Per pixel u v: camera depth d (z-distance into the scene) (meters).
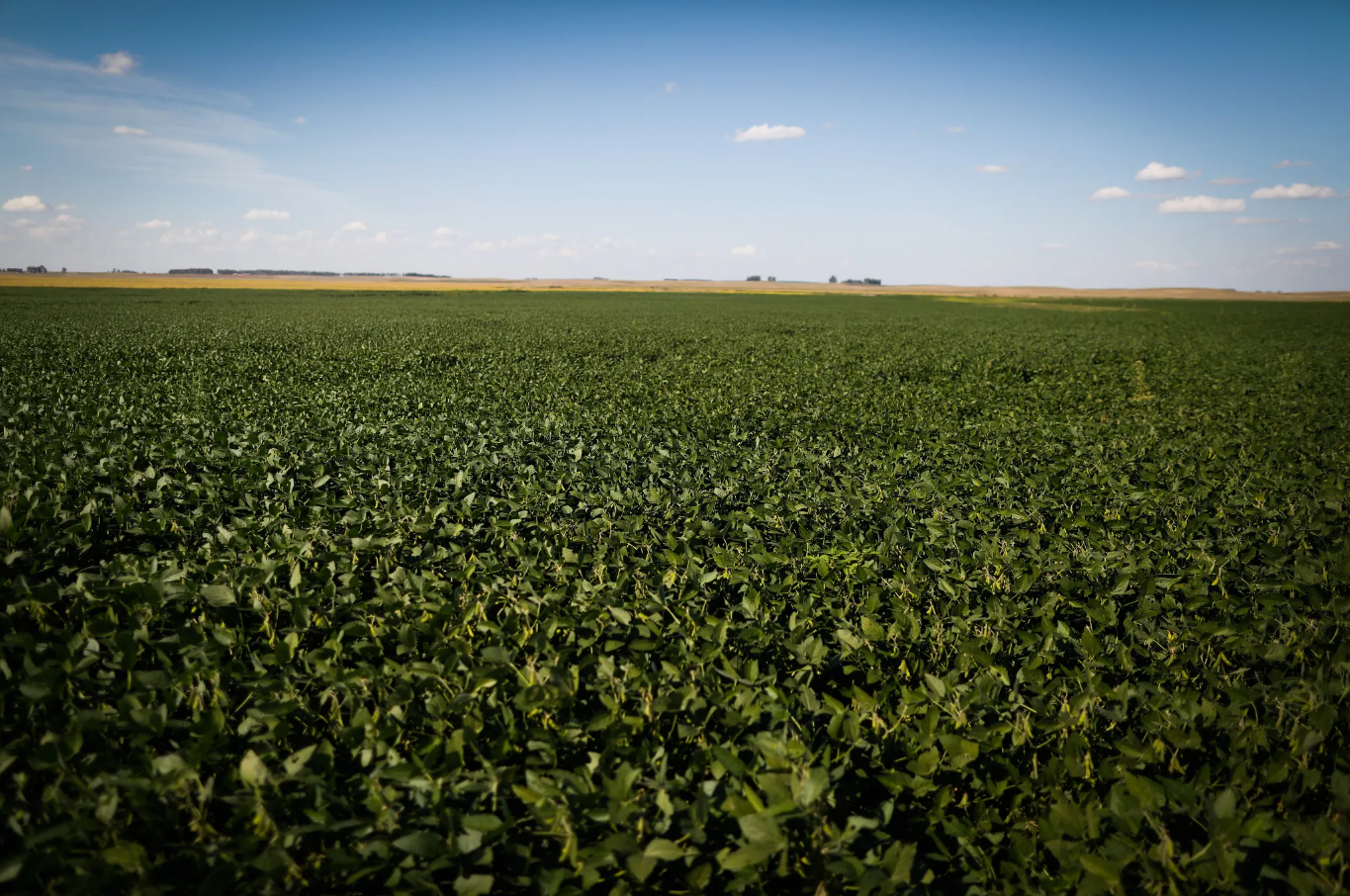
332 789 3.00
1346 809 2.98
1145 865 2.69
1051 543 6.15
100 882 2.40
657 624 4.30
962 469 9.04
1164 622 4.81
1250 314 69.62
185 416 10.07
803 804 2.71
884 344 30.84
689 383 17.38
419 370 19.28
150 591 4.09
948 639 4.54
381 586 4.68
